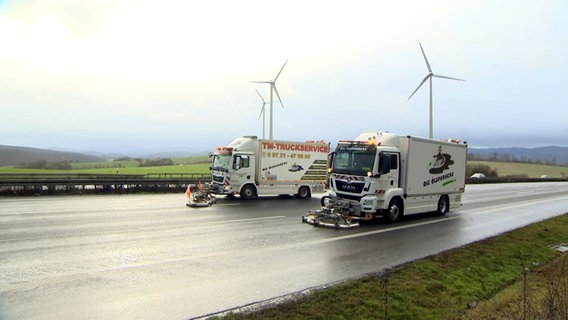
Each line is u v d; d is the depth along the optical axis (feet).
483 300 23.04
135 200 65.87
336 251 31.40
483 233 42.14
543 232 44.45
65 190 74.38
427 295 22.24
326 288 21.56
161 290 20.67
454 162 58.39
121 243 31.40
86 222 41.09
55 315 17.03
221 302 19.24
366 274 24.82
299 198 76.18
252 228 40.40
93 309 17.85
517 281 27.25
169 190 85.46
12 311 17.28
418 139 50.14
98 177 93.71
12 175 87.81
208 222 43.52
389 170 46.19
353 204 45.39
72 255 27.17
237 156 69.36
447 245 35.09
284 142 74.54
